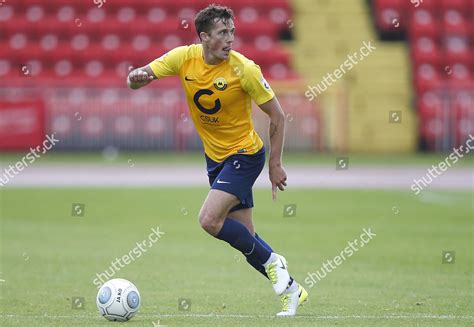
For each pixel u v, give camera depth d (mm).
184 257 48250
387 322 28766
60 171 101000
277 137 30406
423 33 141375
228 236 29906
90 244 53125
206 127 30938
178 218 66375
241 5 143250
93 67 134125
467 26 143250
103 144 122375
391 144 132375
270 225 62812
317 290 37250
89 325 27828
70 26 138125
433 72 137500
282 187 30922
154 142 123438
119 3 141000
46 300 34281
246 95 30266
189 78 30297
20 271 42844
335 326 27656
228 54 29484
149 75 30766
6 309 31891
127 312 28688
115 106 122375
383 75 137375
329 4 145000
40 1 141000
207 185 87438
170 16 141000
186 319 29375
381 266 45000
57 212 69062
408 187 88188
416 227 61844
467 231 59906
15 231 59000
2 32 137625
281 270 30391
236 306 32906
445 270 43656
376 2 143875
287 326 27547
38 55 134250
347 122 124625
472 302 33781
